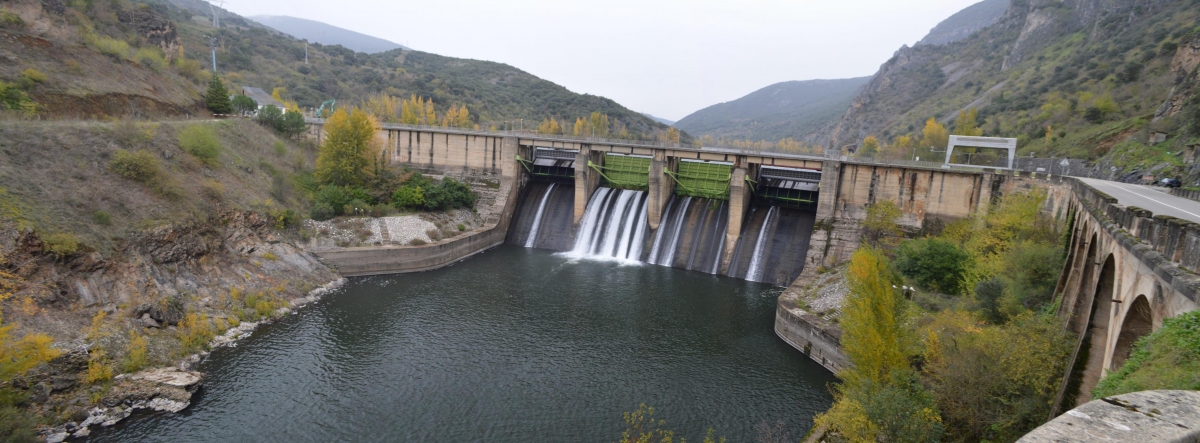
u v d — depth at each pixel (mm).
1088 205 39594
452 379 47312
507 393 45500
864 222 73312
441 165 101062
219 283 57781
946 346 35406
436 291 68125
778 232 79938
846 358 47500
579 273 78000
